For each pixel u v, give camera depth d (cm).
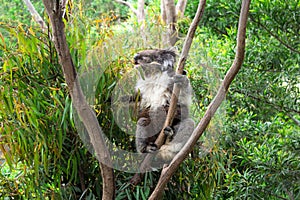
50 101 273
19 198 292
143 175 293
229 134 407
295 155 431
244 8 250
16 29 271
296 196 421
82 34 267
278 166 411
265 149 421
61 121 267
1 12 796
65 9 277
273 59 459
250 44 451
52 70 275
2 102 263
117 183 295
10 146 264
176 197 306
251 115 458
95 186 295
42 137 261
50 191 289
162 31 293
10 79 264
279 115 493
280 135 459
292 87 456
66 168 283
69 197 287
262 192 416
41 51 272
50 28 278
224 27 554
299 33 461
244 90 447
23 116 263
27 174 275
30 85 272
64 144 277
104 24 280
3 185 289
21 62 269
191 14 572
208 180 305
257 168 430
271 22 450
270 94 456
